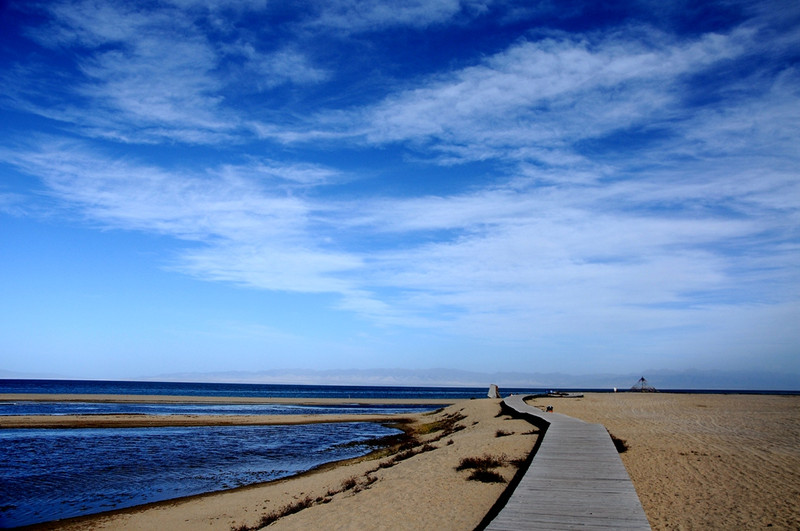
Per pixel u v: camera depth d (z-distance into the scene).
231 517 15.16
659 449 17.12
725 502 11.24
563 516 9.22
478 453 17.69
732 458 15.66
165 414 47.66
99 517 15.62
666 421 26.77
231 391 133.88
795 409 37.31
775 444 18.17
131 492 18.69
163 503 17.20
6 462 23.20
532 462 13.65
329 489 17.33
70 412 49.00
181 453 26.98
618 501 10.07
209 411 56.34
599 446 16.03
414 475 15.90
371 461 23.12
